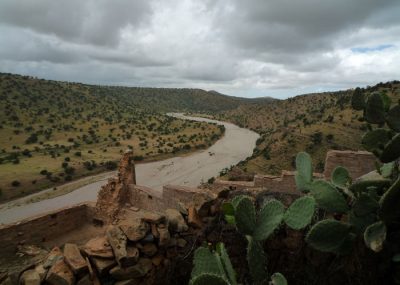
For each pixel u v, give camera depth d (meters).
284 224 4.84
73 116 153.62
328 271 4.34
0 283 4.21
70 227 11.78
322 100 154.62
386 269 3.89
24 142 110.12
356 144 63.50
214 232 5.51
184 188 10.05
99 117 161.25
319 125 76.69
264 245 4.91
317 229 3.77
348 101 93.50
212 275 3.04
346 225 3.77
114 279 4.46
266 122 162.62
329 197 4.02
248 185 10.40
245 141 127.69
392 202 3.49
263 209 3.83
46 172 74.44
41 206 57.53
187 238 5.41
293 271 4.77
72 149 105.62
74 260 4.23
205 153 104.31
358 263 3.97
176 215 5.53
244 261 5.28
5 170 74.69
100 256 4.40
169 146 112.81
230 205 4.17
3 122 124.25
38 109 148.00
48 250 9.92
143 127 153.00
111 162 85.81
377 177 5.19
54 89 179.38
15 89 157.88
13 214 53.84
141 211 11.83
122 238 4.63
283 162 64.00
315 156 62.34
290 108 165.00
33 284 3.99
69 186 69.44
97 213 12.24
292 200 5.85
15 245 9.90
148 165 88.31
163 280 5.00
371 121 4.56
